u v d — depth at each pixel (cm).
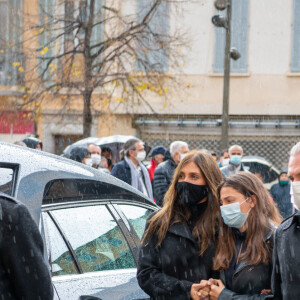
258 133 3400
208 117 3412
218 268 543
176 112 3409
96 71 2814
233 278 534
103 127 3406
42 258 425
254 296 516
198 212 564
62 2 2895
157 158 1576
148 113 3394
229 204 535
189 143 3425
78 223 562
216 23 2370
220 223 552
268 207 551
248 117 3406
